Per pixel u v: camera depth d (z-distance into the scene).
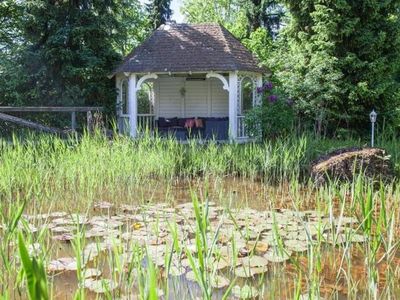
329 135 12.77
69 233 4.22
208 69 12.68
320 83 12.05
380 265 3.44
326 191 5.07
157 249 3.62
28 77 13.25
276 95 11.42
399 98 13.07
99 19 13.66
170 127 13.60
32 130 10.14
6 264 2.50
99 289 2.84
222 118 13.95
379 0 12.39
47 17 13.43
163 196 6.14
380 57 12.45
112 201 5.73
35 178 5.14
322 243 3.94
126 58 13.89
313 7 13.02
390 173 6.74
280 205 5.68
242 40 19.25
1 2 15.17
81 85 13.91
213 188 6.79
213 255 3.40
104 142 7.26
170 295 2.82
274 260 3.25
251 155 7.80
